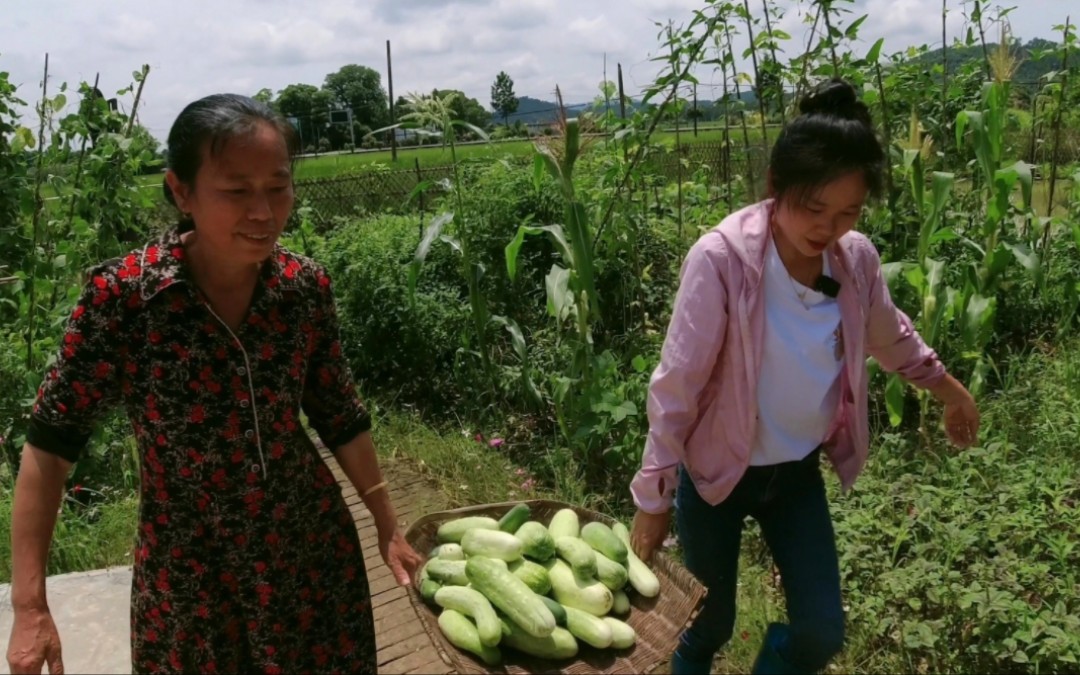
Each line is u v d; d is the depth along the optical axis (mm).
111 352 1522
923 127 5133
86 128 4641
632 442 3824
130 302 1504
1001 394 4133
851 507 3379
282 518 1684
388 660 2703
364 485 1955
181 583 1636
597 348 5020
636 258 4969
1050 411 3887
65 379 1524
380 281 5137
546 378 4625
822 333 1976
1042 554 3018
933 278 3916
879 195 1839
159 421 1561
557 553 2283
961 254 4836
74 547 3520
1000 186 3955
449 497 3887
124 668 2398
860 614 2816
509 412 4684
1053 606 2746
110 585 2809
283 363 1630
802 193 1772
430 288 5281
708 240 1956
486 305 5234
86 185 4762
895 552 3043
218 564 1648
